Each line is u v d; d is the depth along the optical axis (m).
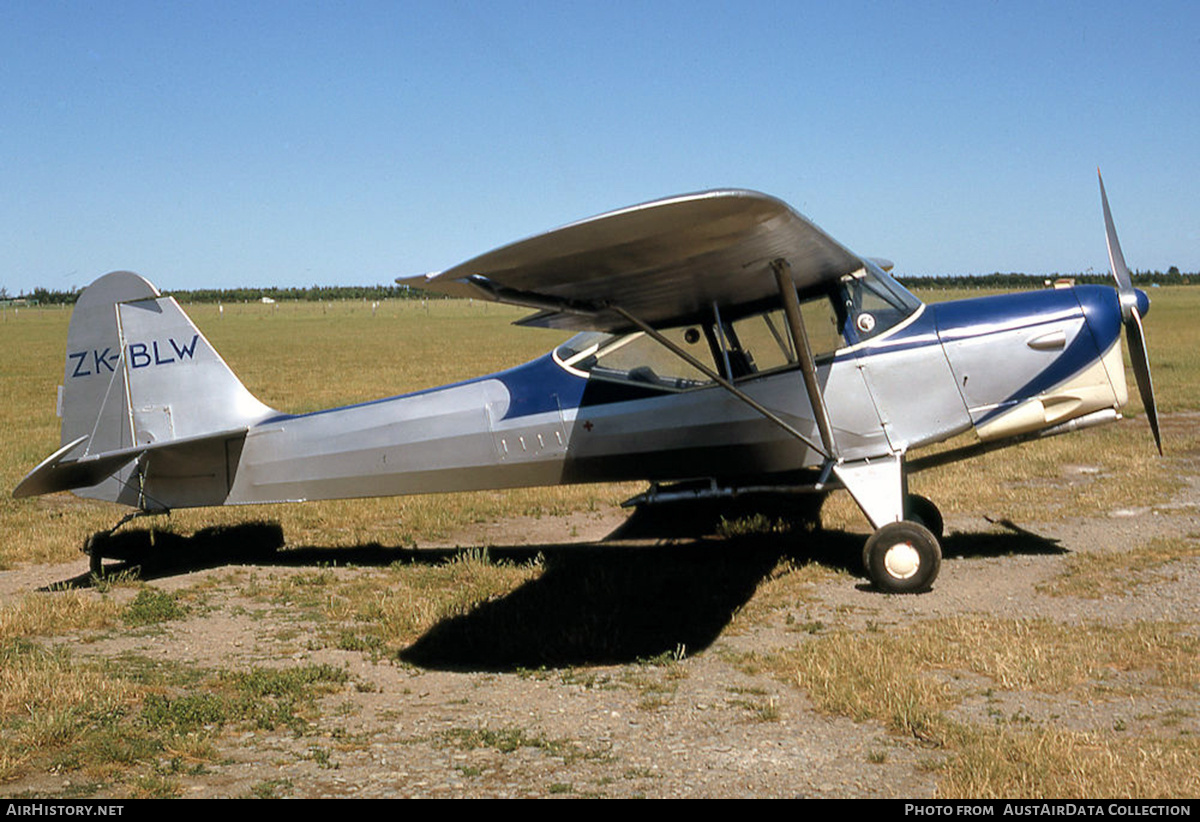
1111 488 9.06
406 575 7.13
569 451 7.45
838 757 3.74
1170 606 5.63
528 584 6.68
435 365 27.91
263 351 35.66
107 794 3.47
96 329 7.92
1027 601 5.90
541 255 4.65
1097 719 4.03
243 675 4.88
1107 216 7.45
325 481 7.77
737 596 6.30
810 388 6.59
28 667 4.82
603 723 4.23
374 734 4.13
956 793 3.32
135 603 6.23
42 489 7.15
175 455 7.84
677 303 6.52
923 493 9.20
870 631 5.42
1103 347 6.91
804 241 5.53
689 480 7.90
